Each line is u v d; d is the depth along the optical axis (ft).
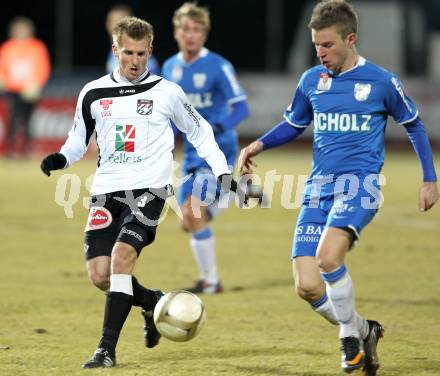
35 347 74.90
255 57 407.03
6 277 109.91
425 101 329.31
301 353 73.92
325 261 64.03
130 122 70.54
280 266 122.31
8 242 140.26
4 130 311.47
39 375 65.36
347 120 68.33
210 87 110.01
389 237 149.69
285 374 66.90
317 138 69.67
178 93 72.13
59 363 69.21
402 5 389.80
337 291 64.08
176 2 390.63
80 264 121.08
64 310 91.04
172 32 389.39
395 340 78.89
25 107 287.89
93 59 396.16
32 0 397.60
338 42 66.95
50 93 306.76
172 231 158.92
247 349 75.25
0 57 288.10
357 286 106.22
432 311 91.97
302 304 96.02
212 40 407.03
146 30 70.08
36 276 110.83
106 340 67.82
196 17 108.78
